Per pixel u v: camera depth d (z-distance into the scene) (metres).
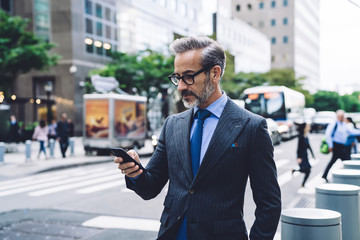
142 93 26.70
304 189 8.09
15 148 17.98
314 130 34.97
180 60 1.85
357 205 3.55
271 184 1.79
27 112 33.12
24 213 6.29
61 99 31.83
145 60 24.83
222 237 1.73
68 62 31.52
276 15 79.00
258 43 69.56
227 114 1.87
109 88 18.45
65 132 15.22
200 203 1.76
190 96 1.85
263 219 1.76
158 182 2.06
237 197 1.80
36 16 32.53
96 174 11.11
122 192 8.15
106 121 15.38
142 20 35.66
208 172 1.77
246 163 1.82
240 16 80.69
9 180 10.13
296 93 26.94
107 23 34.12
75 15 31.61
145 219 5.83
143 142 17.33
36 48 19.56
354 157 7.10
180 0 41.06
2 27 18.92
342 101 80.19
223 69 1.92
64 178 10.40
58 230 5.26
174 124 2.03
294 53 77.94
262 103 21.97
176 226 1.78
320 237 2.62
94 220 5.79
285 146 20.92
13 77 21.11
